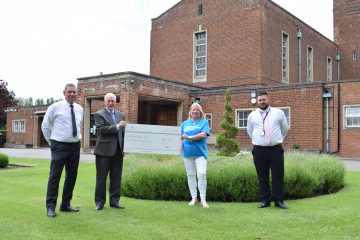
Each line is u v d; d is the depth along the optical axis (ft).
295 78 92.43
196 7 89.97
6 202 23.68
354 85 60.64
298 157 32.19
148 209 21.56
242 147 68.85
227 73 84.58
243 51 82.28
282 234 16.38
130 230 17.08
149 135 23.43
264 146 22.15
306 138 63.46
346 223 17.93
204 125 22.68
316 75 102.94
